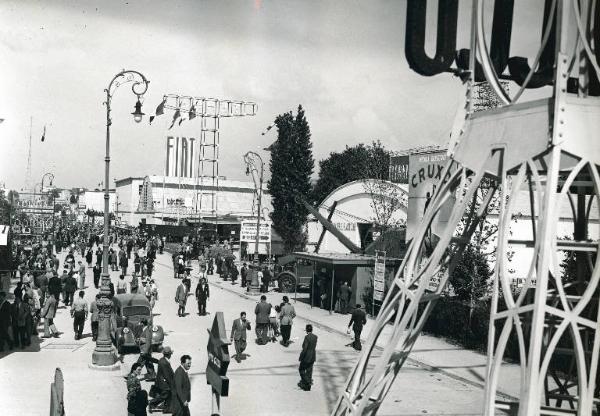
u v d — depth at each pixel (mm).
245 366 19984
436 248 10391
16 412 14125
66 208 135375
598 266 9117
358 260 31672
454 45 11023
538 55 10266
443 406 15789
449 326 25000
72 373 18062
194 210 87000
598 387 12727
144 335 17578
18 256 43062
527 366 8633
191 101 51062
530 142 9773
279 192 56500
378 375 10188
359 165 77312
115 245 78688
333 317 30672
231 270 47469
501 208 9773
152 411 14688
